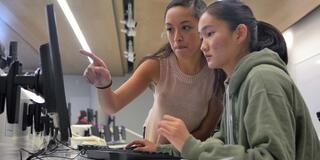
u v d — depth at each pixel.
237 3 1.03
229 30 1.00
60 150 1.87
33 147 1.70
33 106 1.50
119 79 8.80
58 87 0.97
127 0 4.19
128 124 9.17
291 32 5.16
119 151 1.25
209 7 1.06
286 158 0.79
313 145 0.95
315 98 4.49
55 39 0.99
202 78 1.54
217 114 1.61
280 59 0.99
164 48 1.60
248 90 0.90
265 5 3.97
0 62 1.36
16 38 5.44
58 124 0.98
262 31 1.12
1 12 4.52
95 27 5.00
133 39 5.83
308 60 4.71
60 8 4.20
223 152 0.84
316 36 4.54
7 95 1.08
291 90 0.91
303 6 4.08
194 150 0.86
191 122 1.61
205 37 1.03
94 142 3.09
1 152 1.24
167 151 1.33
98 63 1.32
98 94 1.40
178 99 1.58
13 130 1.35
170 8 1.45
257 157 0.78
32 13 4.43
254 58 0.96
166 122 0.92
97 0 3.98
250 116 0.85
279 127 0.81
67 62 7.54
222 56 1.00
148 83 1.59
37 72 1.06
